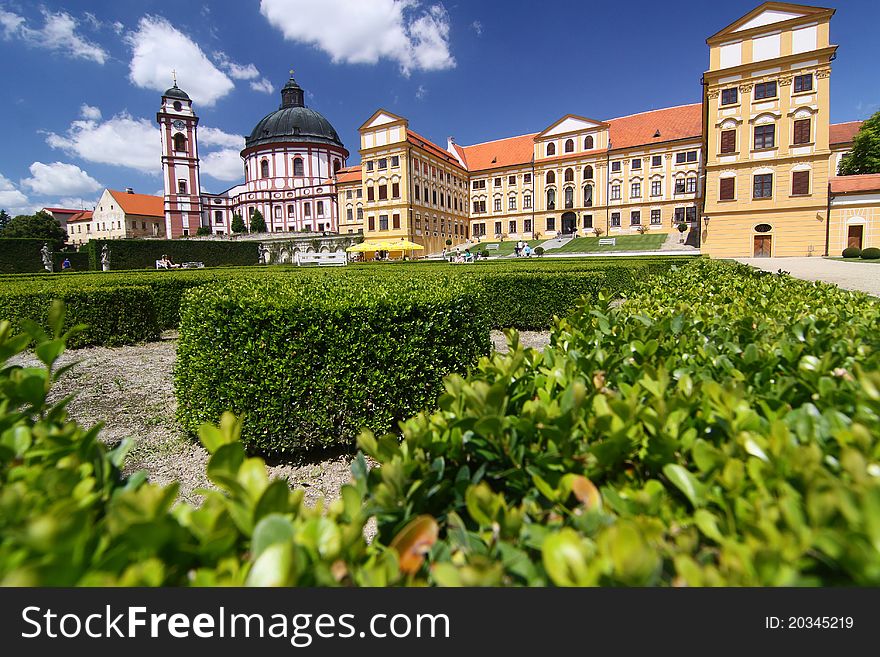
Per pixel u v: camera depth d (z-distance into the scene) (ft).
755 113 109.91
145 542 2.96
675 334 10.08
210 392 14.29
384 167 180.14
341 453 14.35
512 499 5.02
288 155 242.99
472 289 18.01
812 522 3.21
